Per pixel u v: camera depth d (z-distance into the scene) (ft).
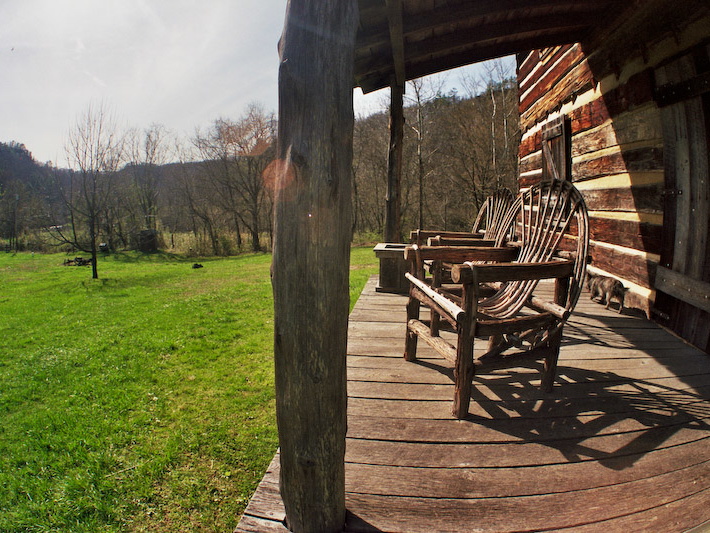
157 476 8.13
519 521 4.65
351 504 4.90
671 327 11.00
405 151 69.00
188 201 83.97
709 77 9.16
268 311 23.52
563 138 17.06
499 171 55.72
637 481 5.28
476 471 5.49
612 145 13.75
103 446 9.32
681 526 4.52
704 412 6.97
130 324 21.71
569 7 12.03
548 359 7.58
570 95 16.53
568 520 4.65
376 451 5.90
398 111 16.93
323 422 4.09
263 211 82.99
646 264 12.09
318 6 3.63
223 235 77.41
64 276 45.55
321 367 3.95
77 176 53.26
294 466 4.21
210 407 11.25
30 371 15.01
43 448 9.44
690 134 10.09
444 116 67.31
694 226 10.12
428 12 10.73
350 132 3.87
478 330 6.55
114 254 71.00
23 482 8.11
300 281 3.78
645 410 7.06
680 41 10.27
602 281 13.75
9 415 11.54
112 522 6.92
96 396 12.30
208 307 25.27
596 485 5.21
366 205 83.25
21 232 80.38
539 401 7.38
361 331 11.39
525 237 9.96
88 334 20.34
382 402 7.31
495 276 6.48
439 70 15.38
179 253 73.46
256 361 15.01
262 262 54.19
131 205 80.94
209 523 6.88
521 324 6.91
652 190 11.78
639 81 12.00
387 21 10.46
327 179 3.67
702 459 5.73
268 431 9.84
